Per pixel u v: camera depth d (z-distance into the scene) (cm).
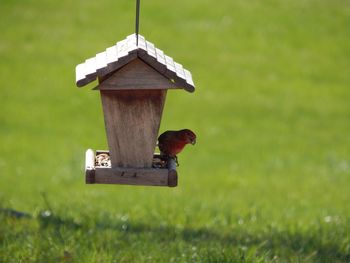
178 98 2498
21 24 2944
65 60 2700
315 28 3053
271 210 1251
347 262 885
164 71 625
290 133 2258
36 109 2342
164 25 2995
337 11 3186
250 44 2920
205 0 3212
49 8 3089
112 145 658
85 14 3053
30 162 1881
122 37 2880
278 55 2858
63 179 1716
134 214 1118
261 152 2061
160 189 1612
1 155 1934
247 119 2362
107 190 1574
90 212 1112
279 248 923
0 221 1016
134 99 648
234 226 1052
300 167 1914
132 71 632
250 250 866
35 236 923
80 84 610
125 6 3131
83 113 2344
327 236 989
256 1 3253
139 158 660
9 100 2392
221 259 824
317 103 2514
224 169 1869
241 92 2566
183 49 2830
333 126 2328
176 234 978
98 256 846
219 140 2162
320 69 2772
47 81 2547
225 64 2748
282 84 2645
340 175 1817
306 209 1323
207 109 2420
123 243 913
